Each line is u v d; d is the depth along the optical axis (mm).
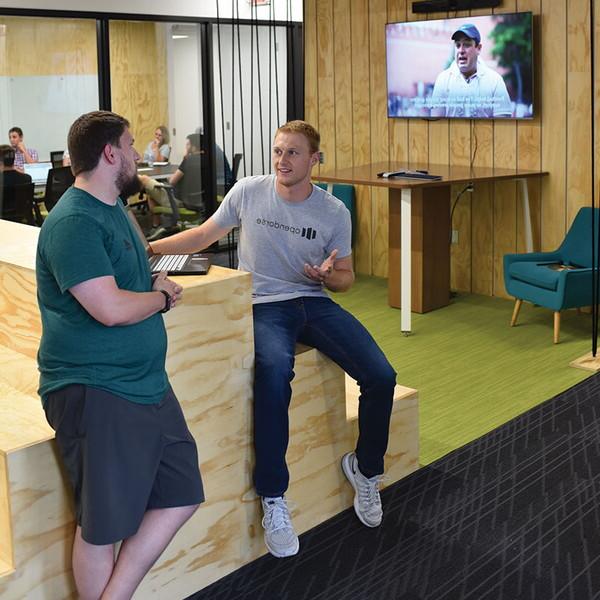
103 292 2244
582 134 6133
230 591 2971
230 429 3002
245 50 8469
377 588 2965
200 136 8359
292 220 3338
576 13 6012
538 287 5668
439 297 6535
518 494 3607
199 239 3459
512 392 4789
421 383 4969
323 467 3383
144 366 2387
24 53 7137
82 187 2338
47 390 2344
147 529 2496
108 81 7613
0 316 3150
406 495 3617
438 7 6652
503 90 6391
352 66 7422
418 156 7121
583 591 2928
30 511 2486
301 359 3219
